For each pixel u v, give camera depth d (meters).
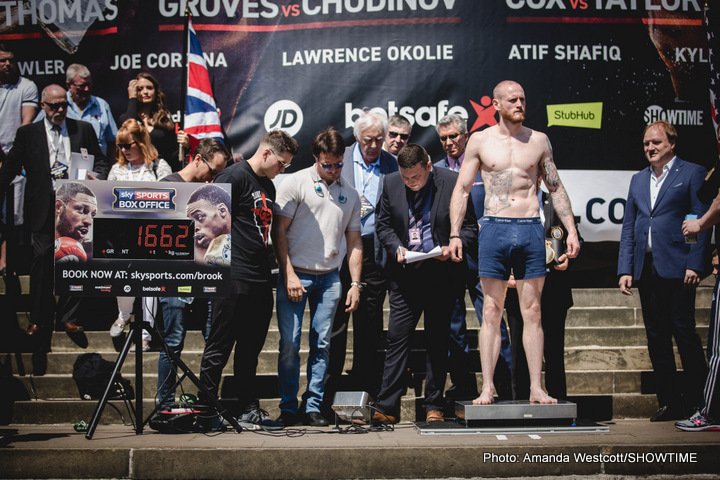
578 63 7.46
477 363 6.00
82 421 5.27
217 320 5.06
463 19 7.48
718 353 4.93
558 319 5.43
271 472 4.34
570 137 7.43
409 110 7.49
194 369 5.84
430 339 5.34
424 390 5.57
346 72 7.52
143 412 5.45
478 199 5.82
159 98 7.36
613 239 7.42
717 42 7.48
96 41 7.62
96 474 4.35
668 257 5.56
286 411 5.29
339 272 5.54
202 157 5.53
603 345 6.26
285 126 7.54
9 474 4.34
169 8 7.61
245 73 7.56
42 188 6.36
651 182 5.79
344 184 5.46
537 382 5.05
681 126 7.50
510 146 5.05
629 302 6.89
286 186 5.34
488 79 7.46
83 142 6.81
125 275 4.80
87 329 6.41
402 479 4.35
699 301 6.77
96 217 4.80
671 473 4.38
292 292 5.18
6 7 7.70
